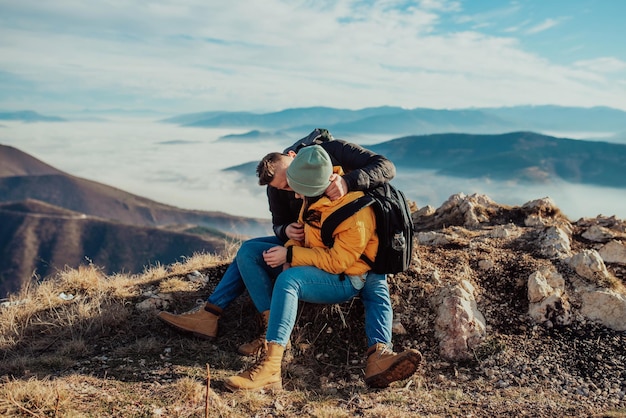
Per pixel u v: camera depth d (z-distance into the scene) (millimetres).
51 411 3023
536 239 5285
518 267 4805
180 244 185000
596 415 3135
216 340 4309
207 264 5703
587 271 4586
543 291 4383
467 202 6234
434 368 3977
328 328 4332
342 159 4105
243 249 4215
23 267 177750
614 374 3703
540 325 4262
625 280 4629
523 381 3742
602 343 4008
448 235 5531
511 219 6051
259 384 3488
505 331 4242
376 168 3820
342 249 3725
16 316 4594
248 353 4059
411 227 3965
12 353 4160
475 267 4914
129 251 184250
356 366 4031
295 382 3771
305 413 3230
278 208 4312
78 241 194750
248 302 4715
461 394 3574
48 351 4160
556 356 3945
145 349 4086
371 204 3781
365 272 3922
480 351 4039
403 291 4566
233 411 3182
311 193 3570
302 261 3805
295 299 3709
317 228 3846
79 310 4582
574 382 3670
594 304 4312
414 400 3484
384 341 3795
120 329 4465
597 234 5402
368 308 3951
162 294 4957
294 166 3553
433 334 4219
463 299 4309
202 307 4355
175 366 3803
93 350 4137
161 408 3156
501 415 3215
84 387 3428
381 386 3678
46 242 194875
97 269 5480
